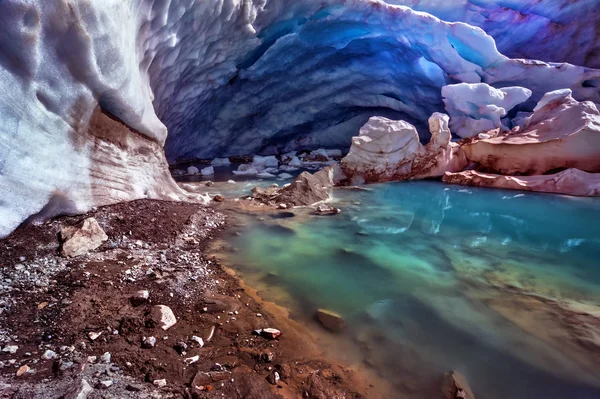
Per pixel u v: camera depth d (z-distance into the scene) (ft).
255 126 39.32
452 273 12.94
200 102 29.99
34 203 11.95
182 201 19.47
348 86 40.81
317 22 32.40
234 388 6.91
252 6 24.85
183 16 19.70
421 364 8.00
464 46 35.55
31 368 6.60
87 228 12.36
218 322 9.23
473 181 26.86
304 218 19.15
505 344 8.80
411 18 33.55
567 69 34.42
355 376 7.55
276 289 11.39
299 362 7.91
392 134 27.89
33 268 10.22
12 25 9.75
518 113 36.91
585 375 7.79
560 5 40.04
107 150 15.12
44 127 11.82
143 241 13.56
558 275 12.82
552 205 21.72
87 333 7.94
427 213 20.57
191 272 11.81
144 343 7.84
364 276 12.55
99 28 12.24
